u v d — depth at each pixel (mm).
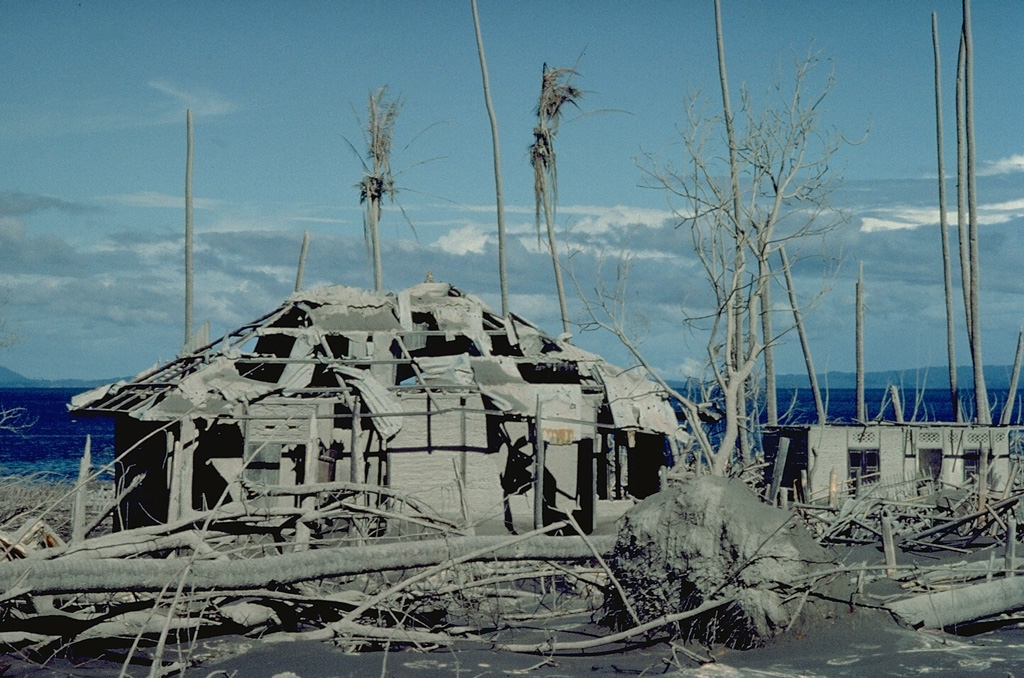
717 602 11250
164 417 21016
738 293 20938
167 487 22172
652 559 12000
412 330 26609
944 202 39406
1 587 10062
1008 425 29875
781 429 30812
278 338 27406
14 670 10391
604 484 25906
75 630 10930
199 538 11906
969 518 17609
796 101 19734
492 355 25688
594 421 25203
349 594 12297
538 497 21156
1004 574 13461
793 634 11352
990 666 10484
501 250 38000
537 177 37344
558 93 37094
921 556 16953
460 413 23531
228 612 11867
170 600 11156
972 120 36438
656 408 24703
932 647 11164
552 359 25297
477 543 12539
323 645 11680
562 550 12922
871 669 10391
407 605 12656
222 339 25031
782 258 22375
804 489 26938
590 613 13430
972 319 35656
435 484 23109
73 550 11188
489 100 38312
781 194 19703
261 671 10594
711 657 10930
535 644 11719
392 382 25391
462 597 12914
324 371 24484
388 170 35000
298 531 13109
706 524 11734
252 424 22281
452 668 10781
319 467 22703
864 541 18359
